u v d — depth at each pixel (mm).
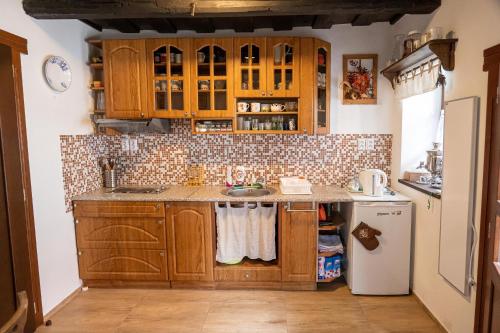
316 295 2762
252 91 2906
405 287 2707
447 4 2166
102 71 3133
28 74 2295
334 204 3256
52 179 2535
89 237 2828
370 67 3123
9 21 2145
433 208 2385
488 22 1762
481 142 1841
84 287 2918
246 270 2812
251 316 2465
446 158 2158
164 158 3305
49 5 2260
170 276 2842
